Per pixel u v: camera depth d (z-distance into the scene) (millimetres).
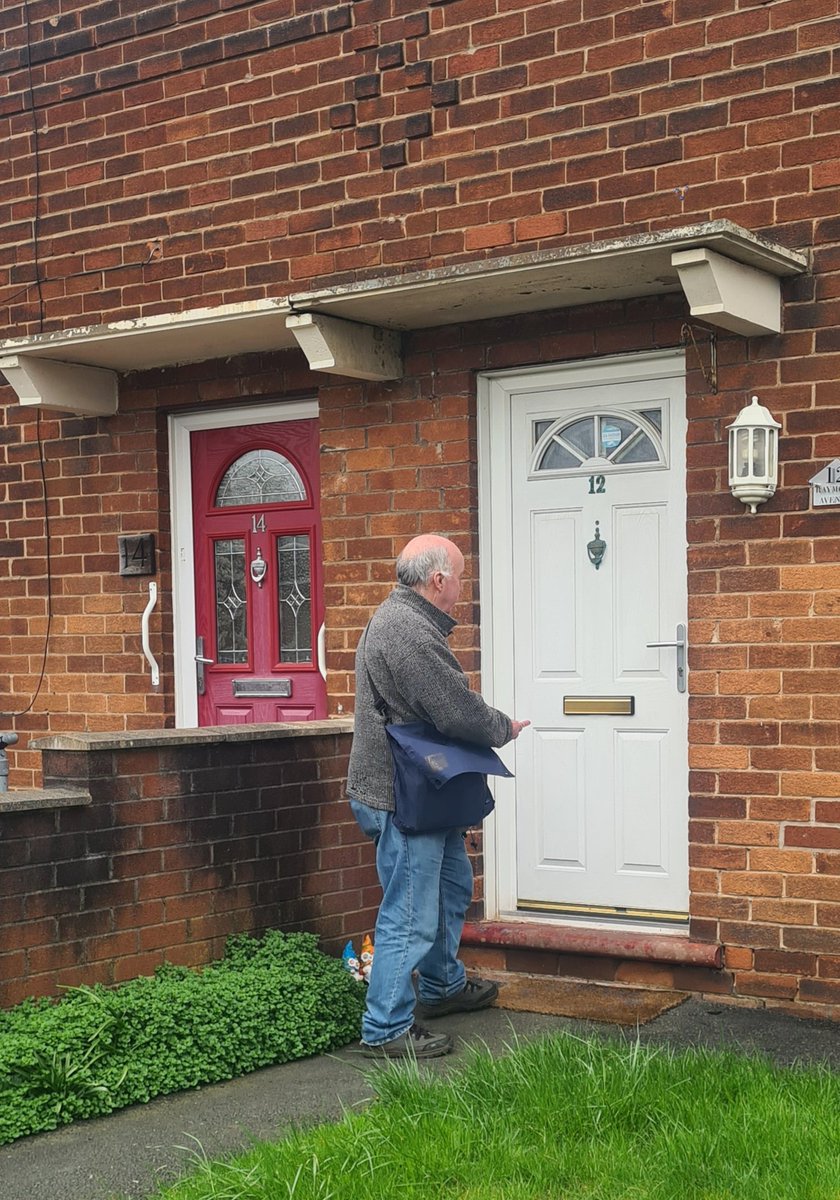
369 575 6789
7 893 5215
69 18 7676
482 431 6574
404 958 5203
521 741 6520
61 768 5574
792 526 5613
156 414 7578
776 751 5645
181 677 7664
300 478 7344
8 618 8086
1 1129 4508
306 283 6918
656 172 5949
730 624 5742
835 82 5547
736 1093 4344
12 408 8047
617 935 6082
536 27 6250
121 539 7656
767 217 5688
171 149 7355
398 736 5145
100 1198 4039
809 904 5578
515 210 6312
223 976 5586
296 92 6938
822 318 5562
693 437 5832
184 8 7273
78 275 7711
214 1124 4617
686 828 6090
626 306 6090
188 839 5824
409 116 6594
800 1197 3645
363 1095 4844
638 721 6227
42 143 7816
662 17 5926
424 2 6543
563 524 6414
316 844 6309
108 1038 4902
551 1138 4090
